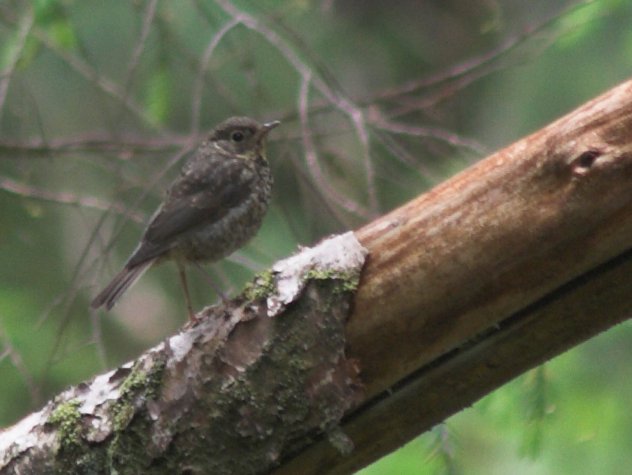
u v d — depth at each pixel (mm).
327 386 7148
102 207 11391
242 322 7207
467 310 7094
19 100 12039
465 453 11180
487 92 13688
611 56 12289
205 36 12188
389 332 7152
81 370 11656
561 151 6844
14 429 7598
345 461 7492
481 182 7031
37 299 12414
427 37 16406
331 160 10859
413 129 10320
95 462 7355
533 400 9766
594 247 6891
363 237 7227
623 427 10742
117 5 13570
